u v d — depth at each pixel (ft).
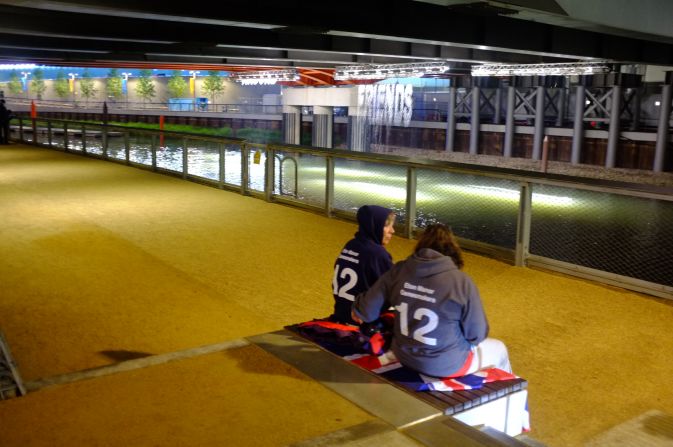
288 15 49.03
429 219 59.57
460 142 149.48
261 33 68.44
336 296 15.17
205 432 11.76
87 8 40.93
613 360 17.22
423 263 12.51
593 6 55.47
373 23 53.72
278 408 12.65
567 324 19.69
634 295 22.33
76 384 13.91
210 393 13.39
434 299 12.37
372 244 14.70
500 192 73.97
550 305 21.35
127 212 36.04
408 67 110.32
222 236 30.48
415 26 56.95
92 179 49.70
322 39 73.61
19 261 25.54
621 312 20.71
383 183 75.72
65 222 33.04
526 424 13.39
